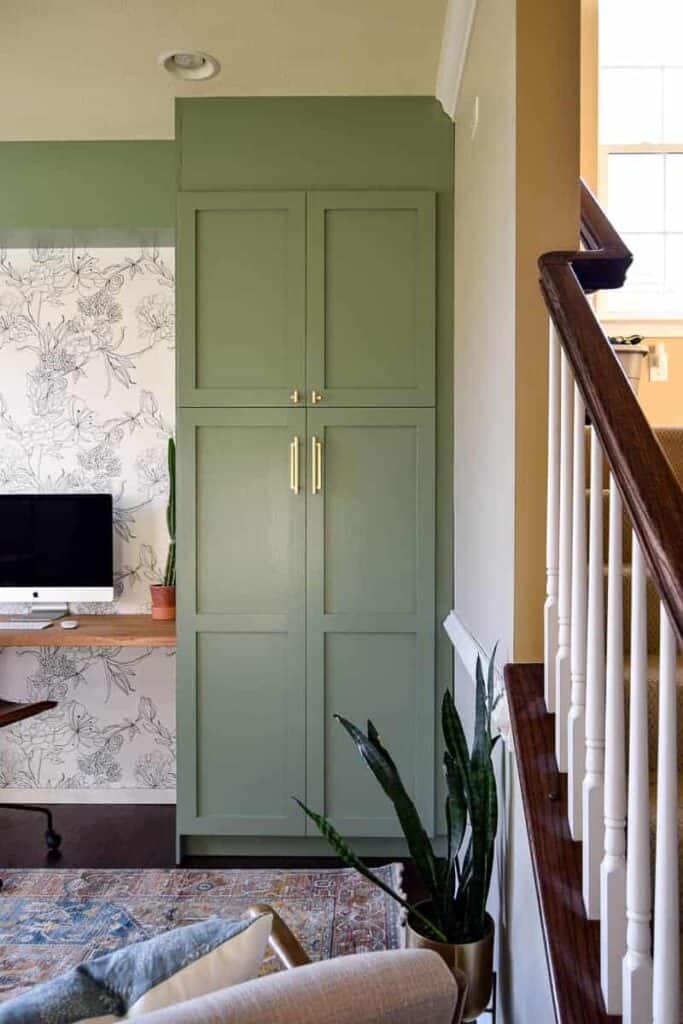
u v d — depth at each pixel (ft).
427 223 8.85
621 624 3.42
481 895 5.39
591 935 3.67
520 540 5.08
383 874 8.70
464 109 7.88
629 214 11.35
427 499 8.91
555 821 4.14
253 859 9.16
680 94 11.40
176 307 8.97
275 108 8.91
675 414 10.63
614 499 3.37
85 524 10.30
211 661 9.04
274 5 7.12
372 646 8.98
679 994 3.10
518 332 5.09
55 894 8.25
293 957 3.53
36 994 2.44
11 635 9.19
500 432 5.66
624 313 10.86
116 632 9.39
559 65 5.08
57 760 10.96
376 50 7.92
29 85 8.42
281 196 8.89
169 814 10.52
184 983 2.48
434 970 2.22
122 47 7.77
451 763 5.74
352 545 8.98
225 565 9.02
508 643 5.29
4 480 10.89
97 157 9.45
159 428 10.80
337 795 8.98
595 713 3.75
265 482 8.99
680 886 3.51
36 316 10.81
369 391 8.91
